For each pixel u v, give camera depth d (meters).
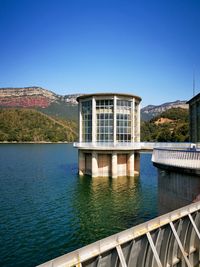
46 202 33.78
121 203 32.97
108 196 36.62
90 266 9.73
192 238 14.62
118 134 50.78
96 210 30.16
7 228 24.56
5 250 20.14
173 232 13.20
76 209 30.64
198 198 17.22
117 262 10.34
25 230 24.12
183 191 18.94
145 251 11.82
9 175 55.16
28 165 73.06
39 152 127.12
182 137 124.50
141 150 51.62
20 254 19.53
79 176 53.19
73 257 9.07
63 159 91.94
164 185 21.70
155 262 11.52
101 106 51.28
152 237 12.62
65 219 27.19
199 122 39.66
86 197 36.19
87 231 23.98
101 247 10.00
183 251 12.91
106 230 24.22
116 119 50.41
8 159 90.56
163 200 21.89
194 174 17.45
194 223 14.45
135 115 56.22
